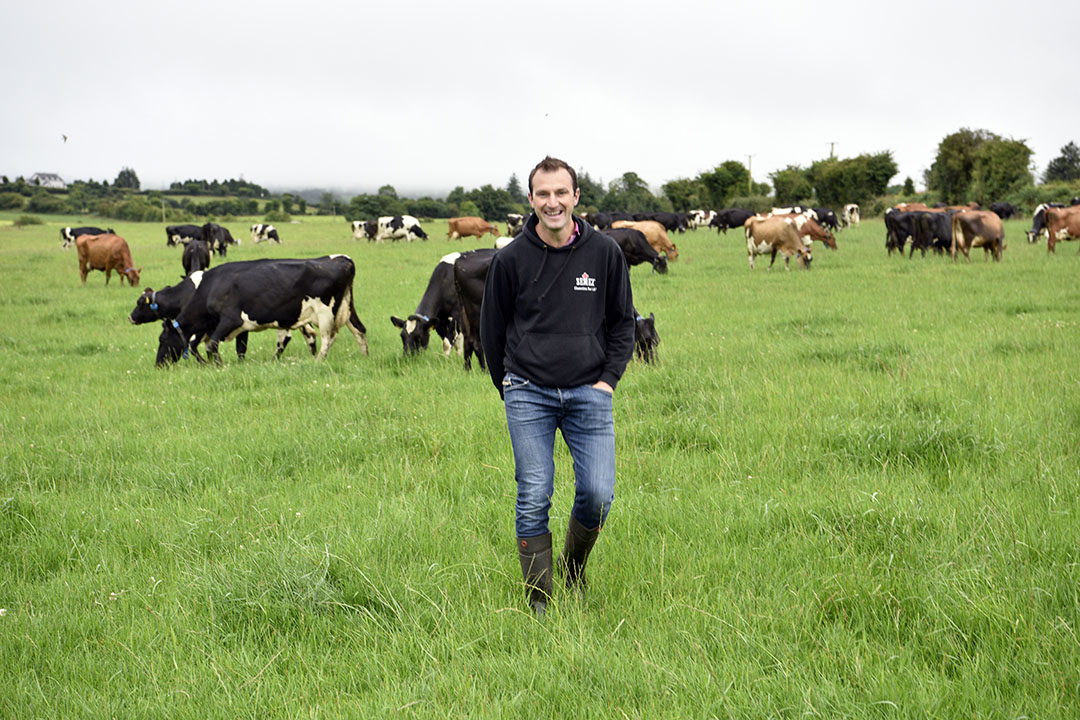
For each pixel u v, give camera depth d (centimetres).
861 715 288
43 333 1462
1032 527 434
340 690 326
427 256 3384
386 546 455
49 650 366
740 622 357
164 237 6438
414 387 898
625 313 389
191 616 391
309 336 1230
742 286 1848
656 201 10919
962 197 6900
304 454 654
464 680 321
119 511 536
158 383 988
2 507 534
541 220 366
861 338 1089
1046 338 1008
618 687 316
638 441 661
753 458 590
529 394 377
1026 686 302
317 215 14600
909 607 365
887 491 505
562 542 464
